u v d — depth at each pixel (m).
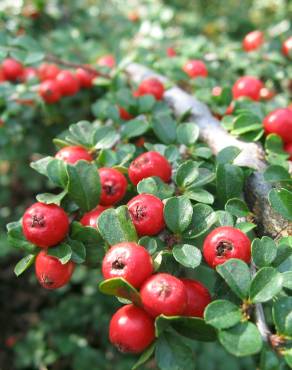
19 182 0.31
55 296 0.31
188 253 0.09
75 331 0.28
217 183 0.11
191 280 0.09
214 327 0.08
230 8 0.39
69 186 0.10
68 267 0.10
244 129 0.13
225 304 0.08
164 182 0.11
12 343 0.29
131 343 0.09
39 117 0.21
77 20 0.26
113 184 0.11
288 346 0.08
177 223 0.10
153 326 0.09
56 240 0.10
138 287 0.09
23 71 0.20
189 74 0.17
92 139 0.12
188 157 0.13
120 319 0.09
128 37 0.25
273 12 0.37
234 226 0.10
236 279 0.09
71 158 0.11
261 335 0.08
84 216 0.11
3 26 0.22
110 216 0.10
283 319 0.08
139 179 0.11
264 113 0.14
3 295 0.32
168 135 0.13
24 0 0.23
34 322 0.30
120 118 0.15
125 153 0.12
